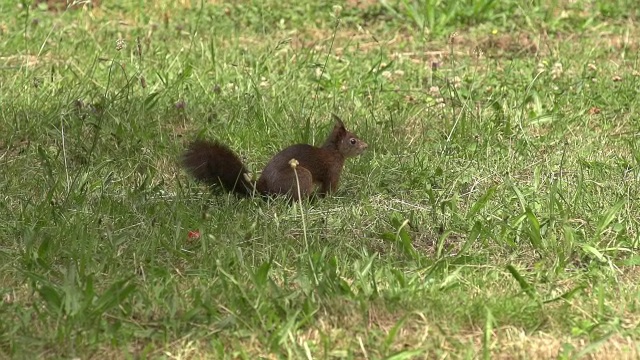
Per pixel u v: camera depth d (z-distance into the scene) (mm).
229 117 14375
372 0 20375
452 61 15711
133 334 8742
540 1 19969
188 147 11914
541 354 8641
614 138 13922
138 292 9234
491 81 16062
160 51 17250
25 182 12180
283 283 9625
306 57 16797
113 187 12133
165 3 20328
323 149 12039
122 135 13547
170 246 10305
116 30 18844
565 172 12641
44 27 18703
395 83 16141
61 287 9266
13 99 14828
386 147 13648
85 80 15469
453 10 19266
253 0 20375
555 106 14625
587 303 9391
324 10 20078
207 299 9086
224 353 8500
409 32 19078
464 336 8867
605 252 10344
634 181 11992
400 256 10367
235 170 11680
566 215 11016
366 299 9133
